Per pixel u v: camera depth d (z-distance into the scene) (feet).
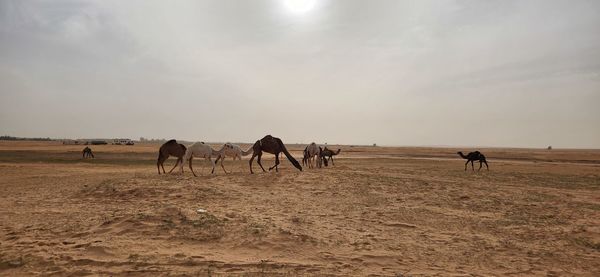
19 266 18.92
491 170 89.20
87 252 21.07
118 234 24.47
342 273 19.01
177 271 18.58
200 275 18.13
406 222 31.19
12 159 115.55
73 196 41.22
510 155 215.10
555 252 23.68
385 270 19.74
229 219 28.25
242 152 64.69
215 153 62.59
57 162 105.60
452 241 25.76
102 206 35.17
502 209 37.27
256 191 44.06
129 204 35.91
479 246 24.71
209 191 41.73
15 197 41.16
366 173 62.75
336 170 67.62
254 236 24.14
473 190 47.55
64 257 20.17
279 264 19.92
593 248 24.73
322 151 82.17
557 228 29.76
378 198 41.27
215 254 21.31
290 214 32.30
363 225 29.55
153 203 36.11
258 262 20.13
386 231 27.94
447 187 48.96
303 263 20.34
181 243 23.00
